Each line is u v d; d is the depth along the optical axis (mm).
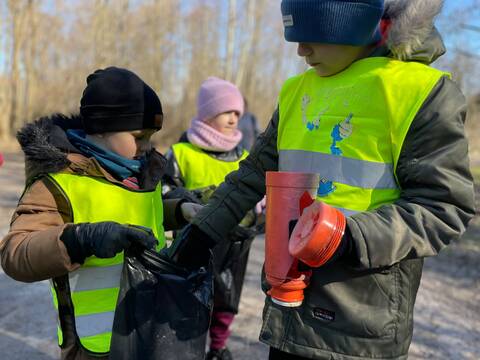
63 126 1939
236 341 3359
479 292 4480
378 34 1598
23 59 20219
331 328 1533
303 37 1530
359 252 1342
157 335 1543
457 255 5609
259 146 1903
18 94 20156
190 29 23078
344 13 1464
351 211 1514
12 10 19703
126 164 1792
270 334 1627
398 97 1471
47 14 20219
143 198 1802
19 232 1580
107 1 17781
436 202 1416
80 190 1664
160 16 20328
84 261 1558
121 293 1557
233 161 3137
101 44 17844
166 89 21109
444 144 1431
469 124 8148
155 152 1979
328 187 1559
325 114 1599
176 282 1582
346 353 1522
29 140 1660
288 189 1394
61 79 19562
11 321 3490
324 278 1529
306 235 1283
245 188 1867
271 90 29531
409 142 1461
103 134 1799
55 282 1683
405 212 1411
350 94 1551
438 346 3395
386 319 1515
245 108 6332
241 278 2959
